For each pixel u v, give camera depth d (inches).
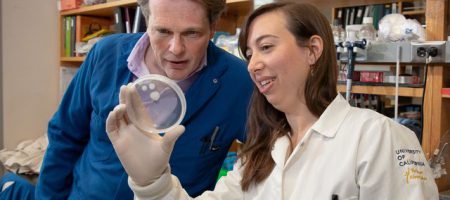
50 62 104.8
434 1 50.3
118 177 46.8
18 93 99.2
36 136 103.3
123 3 86.6
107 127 32.6
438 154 49.8
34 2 100.4
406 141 32.7
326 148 34.6
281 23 33.5
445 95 49.2
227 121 47.8
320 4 68.9
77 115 51.9
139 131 32.9
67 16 103.5
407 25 52.4
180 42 39.3
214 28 43.8
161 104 34.6
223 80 47.5
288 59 33.4
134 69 47.3
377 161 31.8
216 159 49.6
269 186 36.6
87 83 50.2
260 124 39.4
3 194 79.0
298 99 35.7
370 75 58.2
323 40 34.6
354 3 67.6
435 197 32.0
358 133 33.4
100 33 99.6
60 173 53.7
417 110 60.9
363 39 54.3
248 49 35.6
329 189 32.8
